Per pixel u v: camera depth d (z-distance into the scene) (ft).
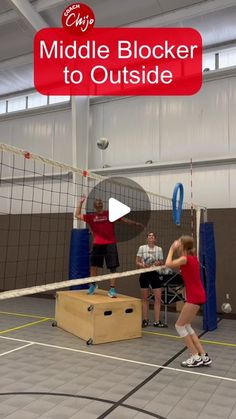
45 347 14.88
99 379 11.46
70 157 30.07
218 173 24.44
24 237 31.76
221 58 25.90
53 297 28.91
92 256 17.69
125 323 16.29
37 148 31.76
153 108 27.09
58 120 30.99
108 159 28.35
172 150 26.04
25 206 32.24
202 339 16.69
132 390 10.65
